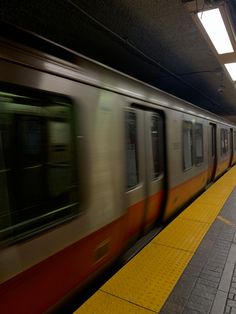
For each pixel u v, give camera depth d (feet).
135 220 10.93
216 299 7.52
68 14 11.72
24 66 6.07
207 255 10.14
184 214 15.24
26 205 6.15
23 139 6.12
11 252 5.59
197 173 19.76
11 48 5.86
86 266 7.89
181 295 7.68
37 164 6.45
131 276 8.59
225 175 31.86
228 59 17.26
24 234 5.98
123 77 10.24
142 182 11.31
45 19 12.16
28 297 6.00
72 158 7.39
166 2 10.75
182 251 10.42
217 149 27.89
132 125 10.73
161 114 13.75
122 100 9.82
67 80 7.26
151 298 7.53
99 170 8.32
